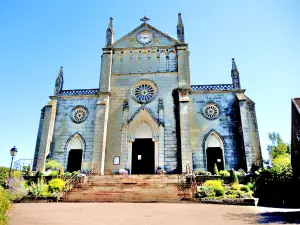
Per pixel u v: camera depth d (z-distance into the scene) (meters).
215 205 15.70
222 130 28.83
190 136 28.70
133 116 29.94
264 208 14.84
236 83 30.94
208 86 31.34
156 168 27.47
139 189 19.48
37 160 28.30
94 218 11.08
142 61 32.97
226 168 27.31
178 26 34.56
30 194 18.45
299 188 20.12
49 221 10.40
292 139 22.45
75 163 29.28
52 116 30.64
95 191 19.25
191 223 10.08
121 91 31.52
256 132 28.44
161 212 12.72
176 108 30.02
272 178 21.23
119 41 34.47
